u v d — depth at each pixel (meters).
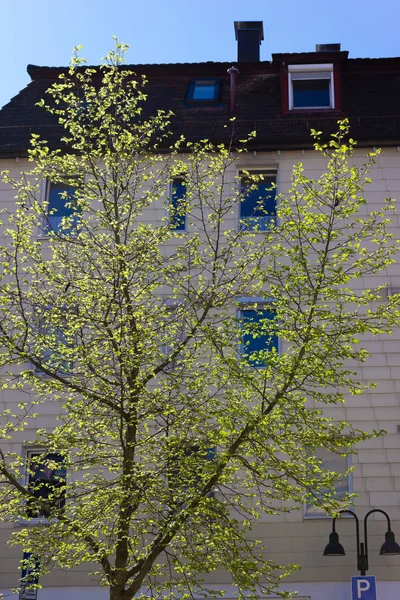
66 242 18.16
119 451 17.11
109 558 21.39
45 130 25.34
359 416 21.78
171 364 17.55
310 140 24.02
